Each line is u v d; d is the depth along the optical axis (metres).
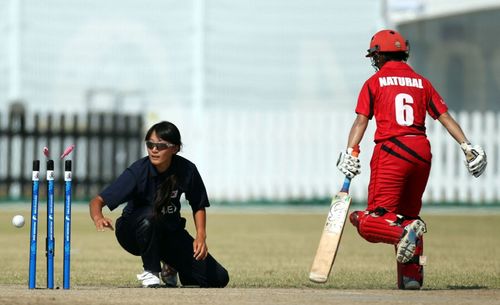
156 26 96.44
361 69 96.88
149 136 33.56
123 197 33.75
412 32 102.31
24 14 96.25
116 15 96.94
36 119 90.62
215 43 96.00
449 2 97.69
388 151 33.97
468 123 91.44
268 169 91.38
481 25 104.62
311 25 96.94
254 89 96.44
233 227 70.62
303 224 74.19
